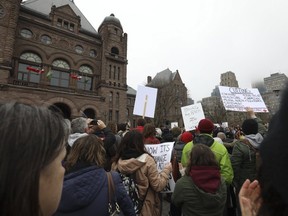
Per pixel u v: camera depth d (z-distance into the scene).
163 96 40.44
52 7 29.78
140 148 3.10
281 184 0.66
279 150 0.67
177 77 56.03
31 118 0.81
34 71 25.61
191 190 2.66
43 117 0.86
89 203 1.89
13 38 24.42
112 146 4.16
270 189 0.75
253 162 3.87
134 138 3.11
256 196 1.07
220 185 2.68
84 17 36.53
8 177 0.71
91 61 32.09
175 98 42.50
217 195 2.57
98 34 35.06
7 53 23.62
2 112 0.79
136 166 2.96
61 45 29.52
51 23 29.42
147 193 3.00
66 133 0.97
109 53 33.47
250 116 5.25
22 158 0.74
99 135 4.92
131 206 2.25
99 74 32.53
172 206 3.93
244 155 3.93
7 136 0.74
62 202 1.82
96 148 2.25
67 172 2.17
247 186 1.15
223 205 2.67
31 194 0.75
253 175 3.85
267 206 0.77
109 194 2.05
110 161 4.11
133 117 50.41
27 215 0.74
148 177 2.99
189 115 7.20
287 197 0.64
